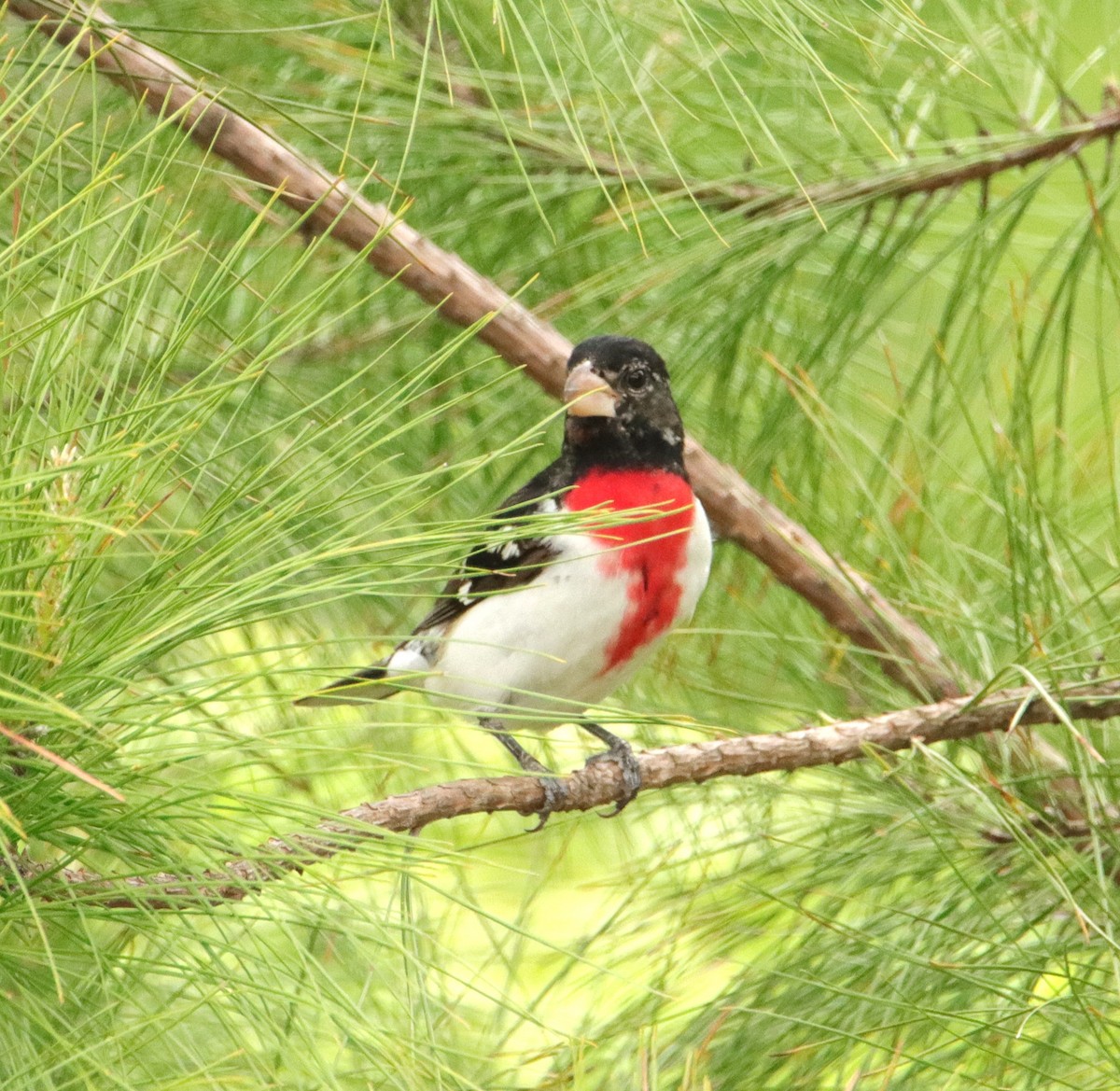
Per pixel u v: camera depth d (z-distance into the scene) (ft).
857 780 15.78
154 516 12.93
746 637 19.01
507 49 16.93
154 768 8.66
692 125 17.95
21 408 9.04
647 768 15.51
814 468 18.79
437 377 19.12
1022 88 18.53
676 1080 14.56
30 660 8.52
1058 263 21.79
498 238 19.71
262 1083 8.73
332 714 18.39
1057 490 16.07
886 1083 12.39
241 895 9.74
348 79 17.56
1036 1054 13.23
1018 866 14.37
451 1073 9.36
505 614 18.40
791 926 15.33
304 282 18.08
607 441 18.61
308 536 9.63
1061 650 14.69
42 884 8.93
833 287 18.31
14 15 14.88
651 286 17.35
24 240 8.21
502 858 21.04
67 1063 8.31
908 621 17.51
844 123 17.92
